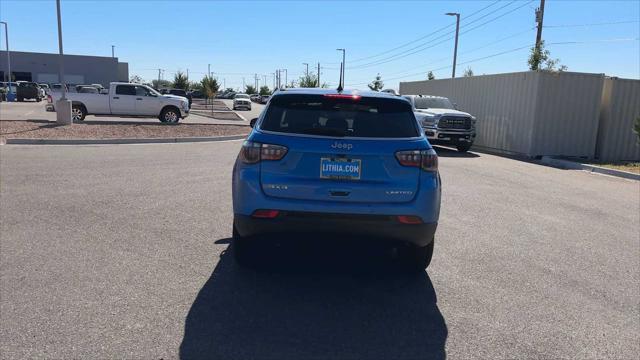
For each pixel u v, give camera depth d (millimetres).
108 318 3865
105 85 74438
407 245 4672
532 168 14422
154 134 19281
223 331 3725
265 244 5836
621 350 3668
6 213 6848
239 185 4480
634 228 7391
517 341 3746
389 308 4242
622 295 4723
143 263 5094
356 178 4387
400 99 4766
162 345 3488
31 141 15586
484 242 6324
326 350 3508
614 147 18062
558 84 17453
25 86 47469
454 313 4191
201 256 5359
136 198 8055
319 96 4656
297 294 4457
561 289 4816
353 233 4422
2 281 4512
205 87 57188
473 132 18156
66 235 5949
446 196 9297
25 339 3510
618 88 17688
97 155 13219
